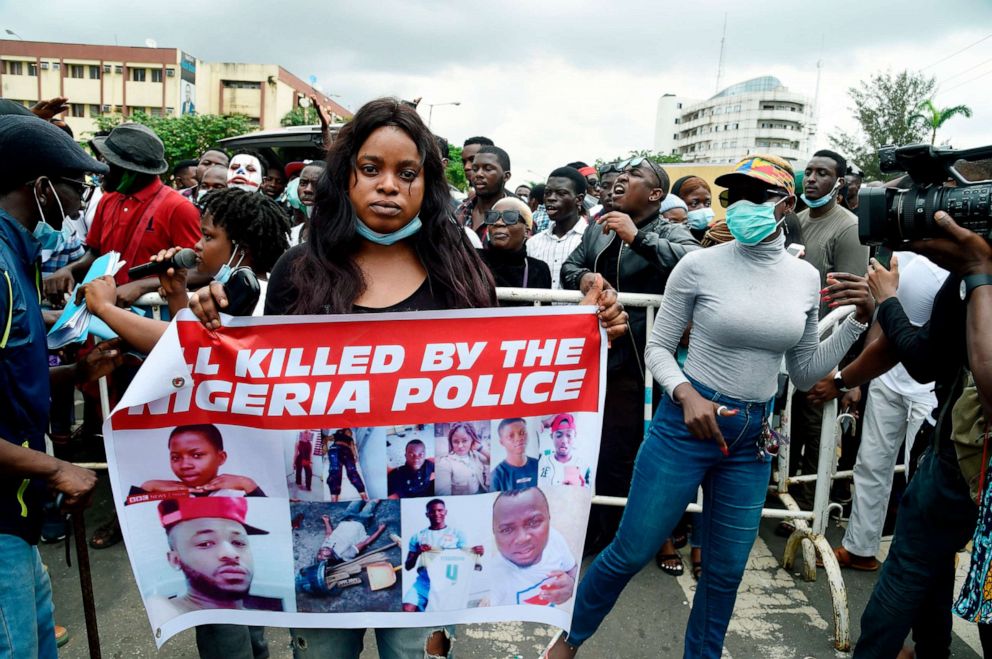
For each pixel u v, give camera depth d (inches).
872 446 128.6
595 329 70.5
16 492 65.6
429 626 69.7
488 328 68.2
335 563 68.1
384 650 72.3
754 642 110.8
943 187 67.6
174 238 141.8
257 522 67.7
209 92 2600.9
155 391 64.4
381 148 60.7
